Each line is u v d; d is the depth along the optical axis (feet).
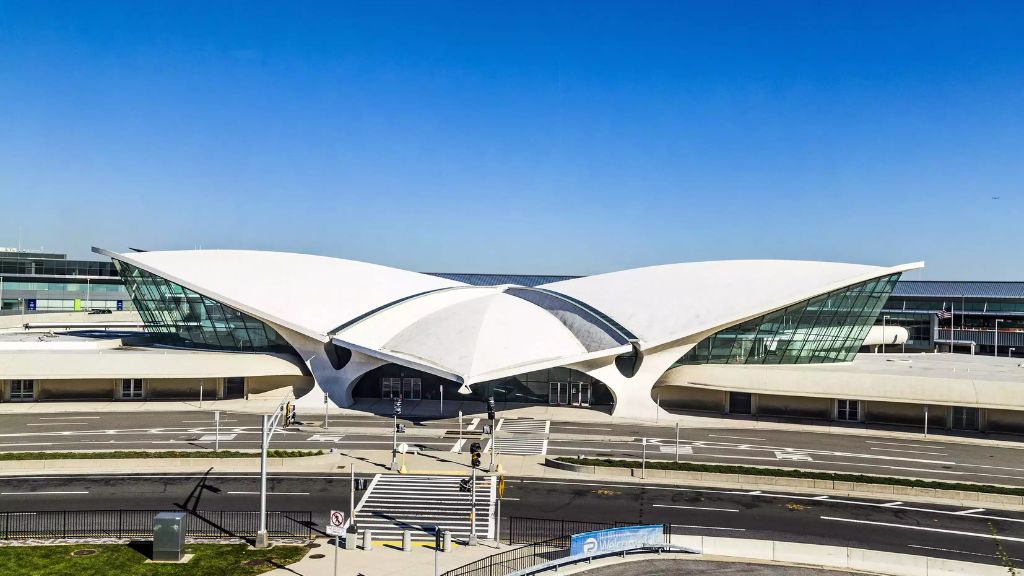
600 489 135.54
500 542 107.65
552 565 96.68
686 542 106.42
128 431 178.19
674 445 173.88
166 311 234.38
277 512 119.14
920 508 125.49
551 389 222.28
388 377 228.63
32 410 202.90
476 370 185.98
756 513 122.31
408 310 231.91
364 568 95.96
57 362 207.51
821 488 135.64
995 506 127.03
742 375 206.90
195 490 130.11
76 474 138.92
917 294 414.62
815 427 197.88
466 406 217.77
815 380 200.23
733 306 213.46
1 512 115.75
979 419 192.95
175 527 97.50
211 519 114.73
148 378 214.28
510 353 195.93
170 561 97.09
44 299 418.72
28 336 270.46
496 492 132.67
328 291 233.35
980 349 363.56
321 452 153.38
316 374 218.18
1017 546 107.65
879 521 118.52
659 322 214.28
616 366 211.61
